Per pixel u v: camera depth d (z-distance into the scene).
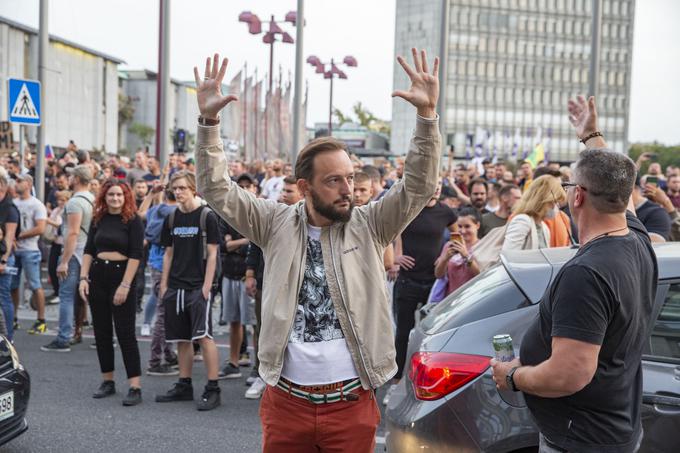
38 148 12.05
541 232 5.89
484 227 7.93
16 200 9.21
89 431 5.71
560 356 2.53
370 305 3.05
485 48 104.69
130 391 6.43
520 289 3.71
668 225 6.84
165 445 5.43
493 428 3.48
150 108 103.44
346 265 3.03
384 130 109.38
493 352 3.59
